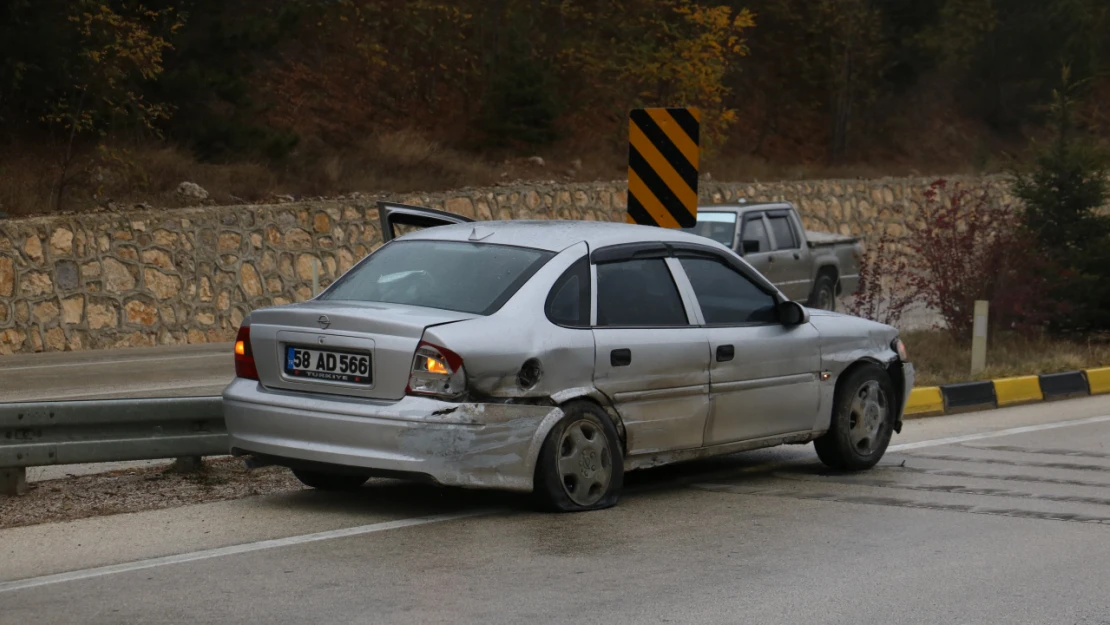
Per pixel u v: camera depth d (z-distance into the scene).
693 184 11.01
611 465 7.69
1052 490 8.57
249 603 5.66
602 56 32.72
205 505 7.75
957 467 9.48
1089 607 5.74
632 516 7.57
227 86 24.84
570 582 6.04
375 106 28.97
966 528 7.36
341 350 7.23
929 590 6.00
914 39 41.16
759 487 8.62
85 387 13.81
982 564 6.51
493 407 7.08
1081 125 40.62
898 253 18.25
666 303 8.12
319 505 7.77
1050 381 13.93
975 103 43.25
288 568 6.26
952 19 41.62
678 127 11.00
